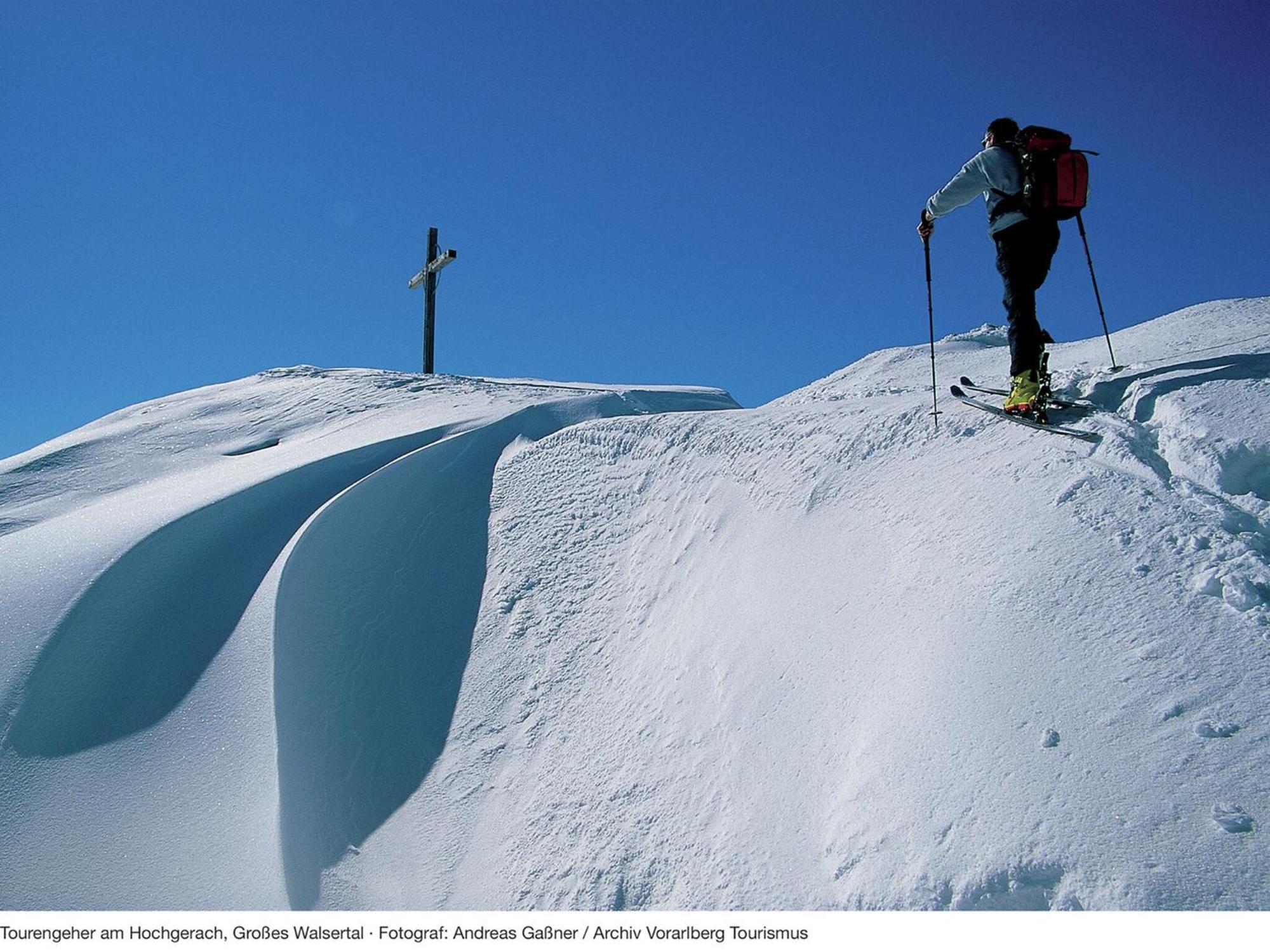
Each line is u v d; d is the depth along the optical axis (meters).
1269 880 2.41
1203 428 4.25
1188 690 3.02
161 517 7.94
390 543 8.04
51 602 6.54
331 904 4.73
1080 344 8.81
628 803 4.64
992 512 4.40
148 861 4.78
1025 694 3.33
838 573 4.91
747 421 7.60
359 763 5.84
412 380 14.58
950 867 2.94
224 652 6.34
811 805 3.74
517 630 6.76
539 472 8.74
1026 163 4.94
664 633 5.85
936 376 8.92
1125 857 2.63
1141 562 3.63
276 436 12.45
